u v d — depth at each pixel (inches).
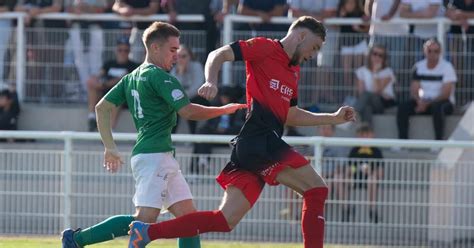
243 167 711.7
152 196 705.0
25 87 1485.0
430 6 1409.9
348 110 764.6
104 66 1430.9
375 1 1423.5
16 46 1477.6
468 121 1286.9
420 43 1421.0
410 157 1316.4
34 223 1137.4
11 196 1140.5
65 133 1123.9
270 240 1109.7
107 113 733.3
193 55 1421.0
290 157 708.0
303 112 762.8
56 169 1132.5
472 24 1409.9
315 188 713.0
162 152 708.7
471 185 1093.1
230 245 1040.8
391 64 1424.7
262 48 705.6
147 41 720.3
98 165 1139.3
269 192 1107.9
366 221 1105.4
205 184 1110.4
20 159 1137.4
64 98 1486.2
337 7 1441.9
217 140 1096.2
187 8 1469.0
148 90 703.7
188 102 697.6
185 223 690.8
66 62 1482.5
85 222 1136.2
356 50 1422.2
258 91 711.7
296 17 1427.2
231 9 1502.2
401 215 1103.0
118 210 1136.8
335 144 1090.7
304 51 715.4
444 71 1380.4
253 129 711.1
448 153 1184.8
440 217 1098.7
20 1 1517.0
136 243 686.5
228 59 696.4
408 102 1378.0
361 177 1104.2
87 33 1473.9
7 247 964.6
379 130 1395.2
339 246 1071.0
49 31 1478.8
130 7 1453.0
